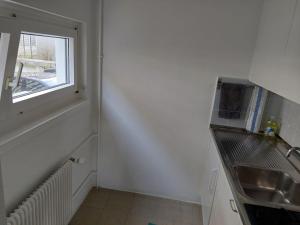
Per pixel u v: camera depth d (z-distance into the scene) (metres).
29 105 1.46
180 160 2.38
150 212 2.29
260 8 1.90
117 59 2.19
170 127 2.29
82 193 2.34
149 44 2.11
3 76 1.19
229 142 1.92
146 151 2.40
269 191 1.54
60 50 1.92
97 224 2.10
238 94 2.11
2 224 0.80
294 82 1.18
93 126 2.42
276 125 2.09
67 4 1.65
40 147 1.53
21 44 1.38
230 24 1.97
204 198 2.13
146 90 2.23
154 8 2.02
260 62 1.78
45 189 1.48
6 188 1.26
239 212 1.08
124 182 2.55
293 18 1.27
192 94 2.18
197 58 2.08
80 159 1.97
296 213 1.07
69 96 2.00
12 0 1.15
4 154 1.22
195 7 1.97
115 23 2.10
